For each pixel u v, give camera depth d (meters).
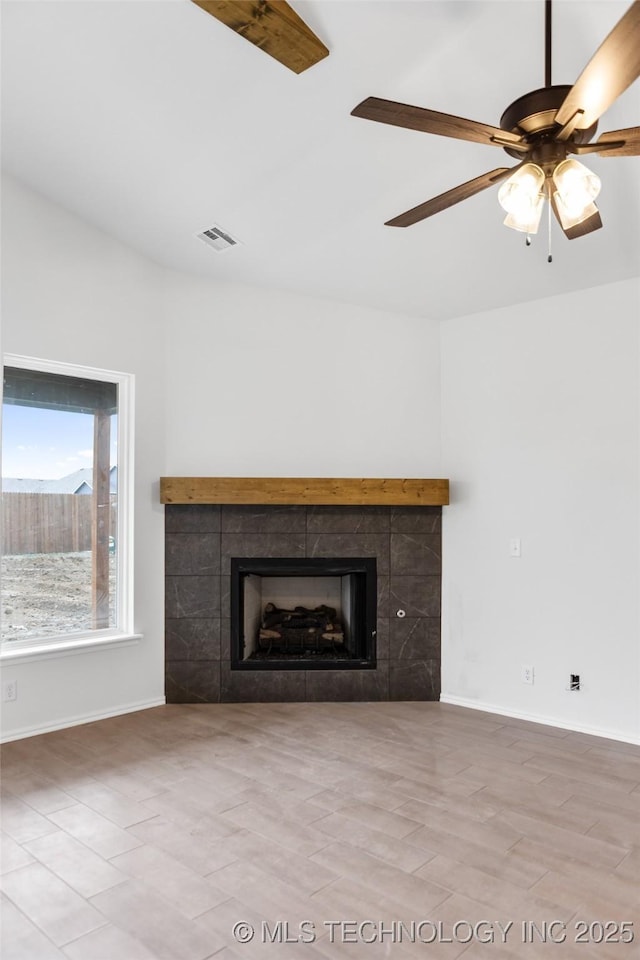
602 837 2.68
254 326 4.65
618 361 3.90
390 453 4.70
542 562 4.15
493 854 2.54
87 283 4.15
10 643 3.87
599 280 3.91
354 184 3.26
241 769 3.35
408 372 4.72
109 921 2.14
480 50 2.35
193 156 3.27
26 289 3.87
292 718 4.17
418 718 4.18
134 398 4.38
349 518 4.56
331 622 4.89
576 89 1.73
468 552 4.50
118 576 4.37
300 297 4.70
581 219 2.08
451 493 4.61
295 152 3.09
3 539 3.87
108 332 4.24
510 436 4.34
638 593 3.77
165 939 2.05
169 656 4.50
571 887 2.33
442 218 3.47
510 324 4.38
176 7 2.36
